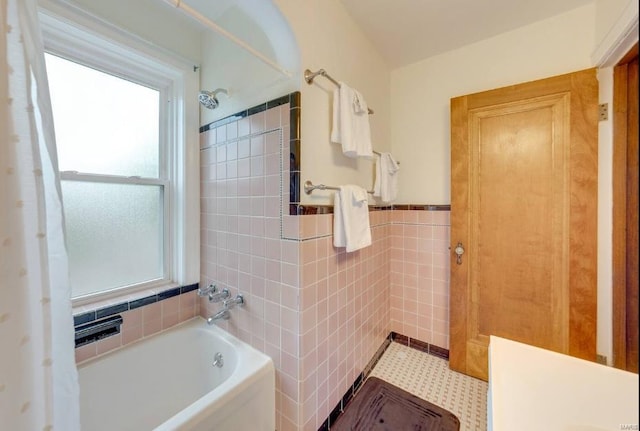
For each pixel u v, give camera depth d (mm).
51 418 588
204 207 1723
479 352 1737
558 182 1479
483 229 1707
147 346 1444
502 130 1627
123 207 1502
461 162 1750
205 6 1513
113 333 1368
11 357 529
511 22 1626
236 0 1178
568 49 1530
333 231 1414
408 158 2131
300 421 1243
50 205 655
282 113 1256
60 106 1253
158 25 1495
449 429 1391
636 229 1320
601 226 1422
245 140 1433
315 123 1322
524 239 1586
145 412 1401
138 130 1548
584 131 1396
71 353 686
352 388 1635
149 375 1437
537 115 1525
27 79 584
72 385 683
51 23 1156
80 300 1338
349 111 1377
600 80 1410
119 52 1379
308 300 1263
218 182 1612
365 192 1495
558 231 1487
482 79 1811
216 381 1493
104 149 1409
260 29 1348
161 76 1612
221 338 1512
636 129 1317
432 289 2041
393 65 2119
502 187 1639
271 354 1343
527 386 750
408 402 1576
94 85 1365
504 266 1649
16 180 551
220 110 1591
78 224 1333
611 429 626
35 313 572
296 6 1194
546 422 643
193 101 1689
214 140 1629
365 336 1794
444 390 1664
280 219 1274
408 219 2121
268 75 1321
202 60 1715
